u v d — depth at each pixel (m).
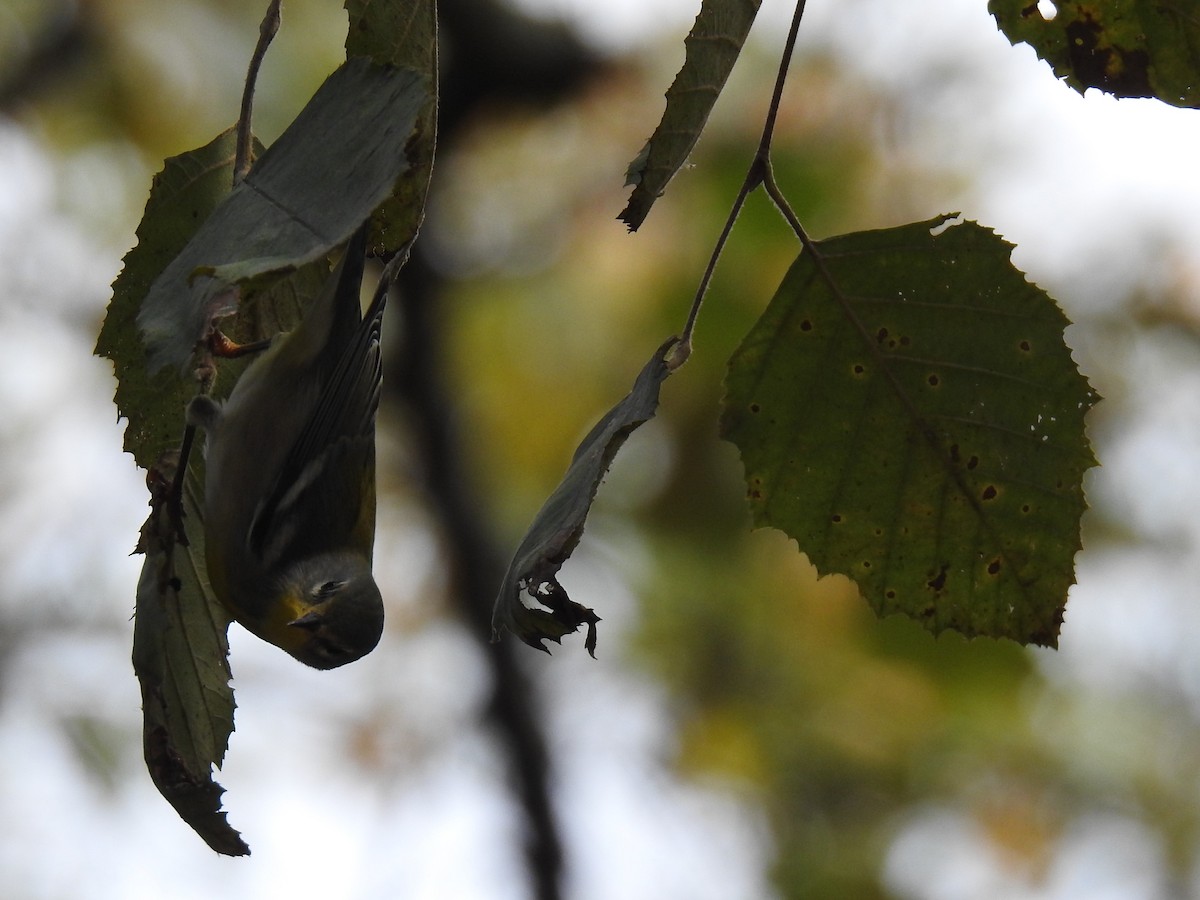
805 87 7.20
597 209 8.02
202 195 3.04
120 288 3.04
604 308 8.20
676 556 8.51
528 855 8.30
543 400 8.45
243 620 3.81
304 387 3.59
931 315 3.01
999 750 8.66
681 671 8.62
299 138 2.61
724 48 2.59
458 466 8.20
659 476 8.50
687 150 2.65
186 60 7.63
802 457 3.17
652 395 2.62
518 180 8.19
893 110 7.30
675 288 7.70
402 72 2.57
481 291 8.35
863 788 8.70
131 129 7.80
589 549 8.59
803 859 8.58
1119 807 8.73
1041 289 2.93
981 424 3.08
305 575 3.96
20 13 7.67
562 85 7.86
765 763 8.67
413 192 2.95
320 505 3.88
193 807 3.12
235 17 7.56
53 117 7.89
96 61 7.66
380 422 8.36
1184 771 8.70
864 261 2.96
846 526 3.22
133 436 3.26
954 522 3.17
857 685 8.59
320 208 2.48
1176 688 8.70
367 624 4.09
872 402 3.11
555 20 7.89
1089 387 2.98
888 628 8.38
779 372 3.10
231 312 2.41
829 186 7.21
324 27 7.43
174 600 3.30
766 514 3.22
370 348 3.69
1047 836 8.66
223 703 3.32
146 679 3.14
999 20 3.11
